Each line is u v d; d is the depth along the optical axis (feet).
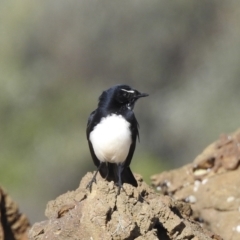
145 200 27.04
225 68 87.76
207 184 35.65
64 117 92.94
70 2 94.68
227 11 91.20
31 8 97.09
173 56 91.71
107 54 93.71
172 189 36.32
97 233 24.71
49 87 94.79
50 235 25.35
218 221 33.99
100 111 31.94
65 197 27.89
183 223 26.09
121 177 30.96
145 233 24.80
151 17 91.56
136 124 32.09
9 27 97.09
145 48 92.32
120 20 92.73
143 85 92.48
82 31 94.43
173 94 90.07
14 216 35.73
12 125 92.07
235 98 85.76
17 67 95.55
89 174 31.68
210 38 90.84
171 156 87.76
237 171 35.73
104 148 31.48
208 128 85.35
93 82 94.63
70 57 95.20
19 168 88.69
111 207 24.90
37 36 96.12
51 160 89.04
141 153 88.94
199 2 90.84
